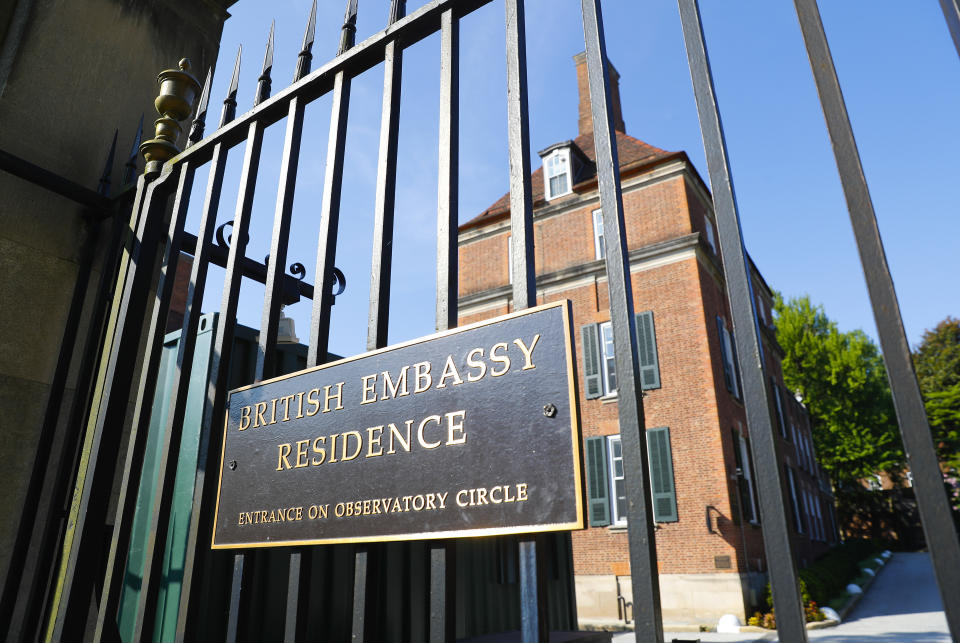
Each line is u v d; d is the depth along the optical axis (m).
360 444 2.05
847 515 43.47
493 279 19.80
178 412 2.63
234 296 2.66
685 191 16.81
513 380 1.78
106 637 2.45
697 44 1.75
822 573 16.81
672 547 14.19
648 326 15.92
